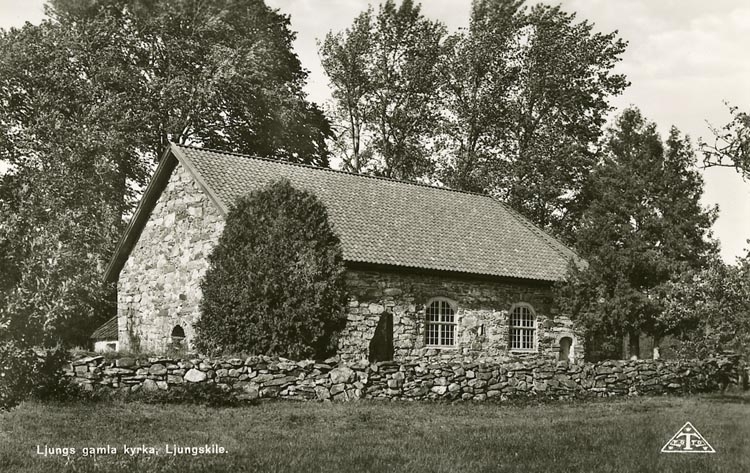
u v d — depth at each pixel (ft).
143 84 121.49
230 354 68.49
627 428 53.52
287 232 74.13
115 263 103.65
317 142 146.30
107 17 120.26
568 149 137.49
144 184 125.70
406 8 149.07
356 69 151.33
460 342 93.09
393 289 88.53
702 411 65.72
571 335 102.32
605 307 94.99
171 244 93.20
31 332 39.73
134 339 99.30
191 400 59.62
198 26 125.59
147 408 56.13
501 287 97.35
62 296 39.91
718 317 69.56
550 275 101.19
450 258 94.43
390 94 151.94
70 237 47.93
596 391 78.48
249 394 62.39
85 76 119.75
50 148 90.38
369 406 63.00
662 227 99.25
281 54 138.92
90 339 111.45
